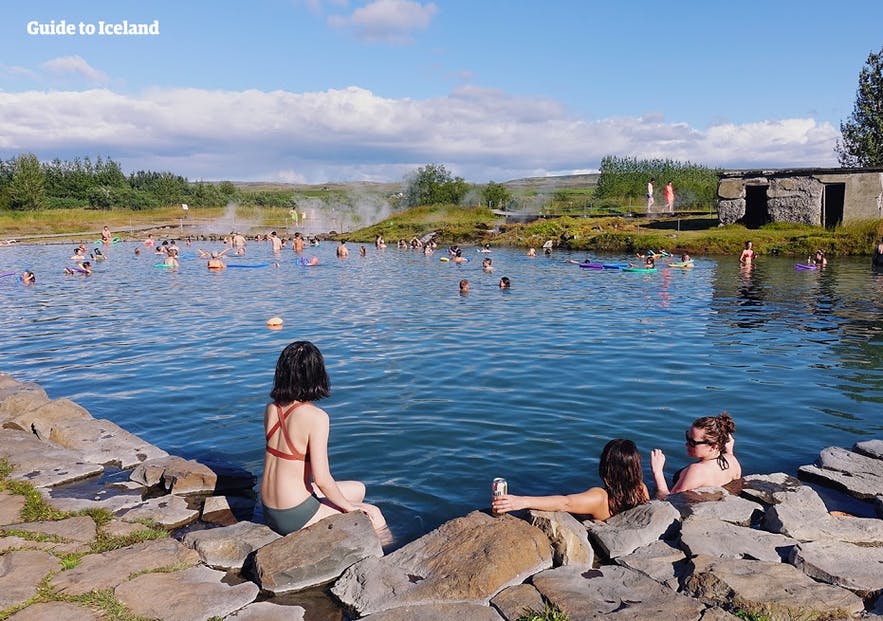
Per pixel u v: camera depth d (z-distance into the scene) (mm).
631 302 18562
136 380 10391
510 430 7906
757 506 5727
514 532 4910
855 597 4176
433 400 9125
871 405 8898
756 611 4051
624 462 5664
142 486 6383
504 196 64375
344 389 9680
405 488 6328
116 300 19875
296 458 5078
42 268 30906
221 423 8328
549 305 18188
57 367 11344
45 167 86062
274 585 4512
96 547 4941
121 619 3953
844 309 16797
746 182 37250
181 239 53938
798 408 8766
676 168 63812
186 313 17172
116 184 90812
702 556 4754
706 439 6234
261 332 14367
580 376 10352
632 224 43188
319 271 29016
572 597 4254
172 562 4742
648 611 4078
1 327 15305
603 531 5277
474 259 34688
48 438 7566
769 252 31797
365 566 4664
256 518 5754
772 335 13578
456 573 4504
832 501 6082
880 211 32906
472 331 14305
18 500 5816
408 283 24109
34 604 4078
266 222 68375
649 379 10164
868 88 49125
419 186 69625
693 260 30734
